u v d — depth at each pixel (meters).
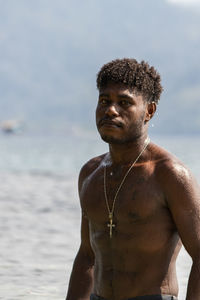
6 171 48.00
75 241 15.37
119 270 5.55
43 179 37.88
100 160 6.09
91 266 6.25
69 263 12.52
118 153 5.68
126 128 5.48
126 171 5.63
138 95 5.50
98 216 5.69
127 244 5.50
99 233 5.71
